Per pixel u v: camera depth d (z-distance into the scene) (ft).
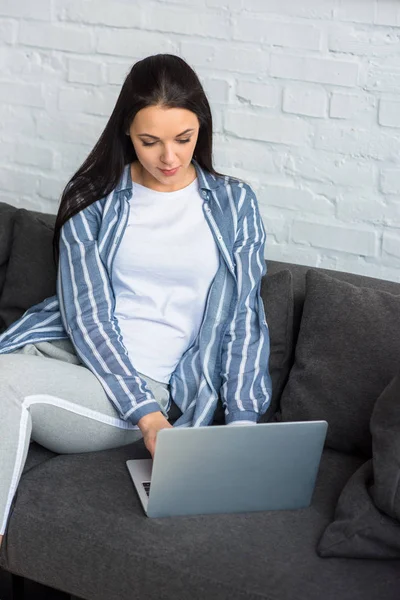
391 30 7.56
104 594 5.84
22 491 6.17
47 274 7.80
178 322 7.07
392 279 8.13
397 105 7.70
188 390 7.00
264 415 7.11
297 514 6.06
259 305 7.13
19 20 8.98
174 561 5.57
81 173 7.22
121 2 8.48
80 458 6.57
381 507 5.67
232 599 5.39
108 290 6.98
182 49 8.37
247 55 8.13
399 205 7.91
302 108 8.05
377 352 6.65
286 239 8.45
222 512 6.02
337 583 5.38
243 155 8.40
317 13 7.78
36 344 7.04
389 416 5.88
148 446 6.31
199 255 7.02
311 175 8.18
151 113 6.55
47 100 9.08
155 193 7.09
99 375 6.63
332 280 7.07
